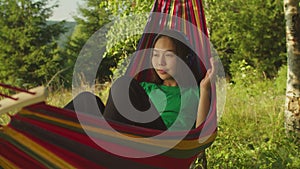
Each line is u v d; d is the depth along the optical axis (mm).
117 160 3432
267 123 8719
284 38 20297
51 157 3271
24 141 3254
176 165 3721
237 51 20734
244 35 20453
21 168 3322
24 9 29062
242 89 12148
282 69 14578
